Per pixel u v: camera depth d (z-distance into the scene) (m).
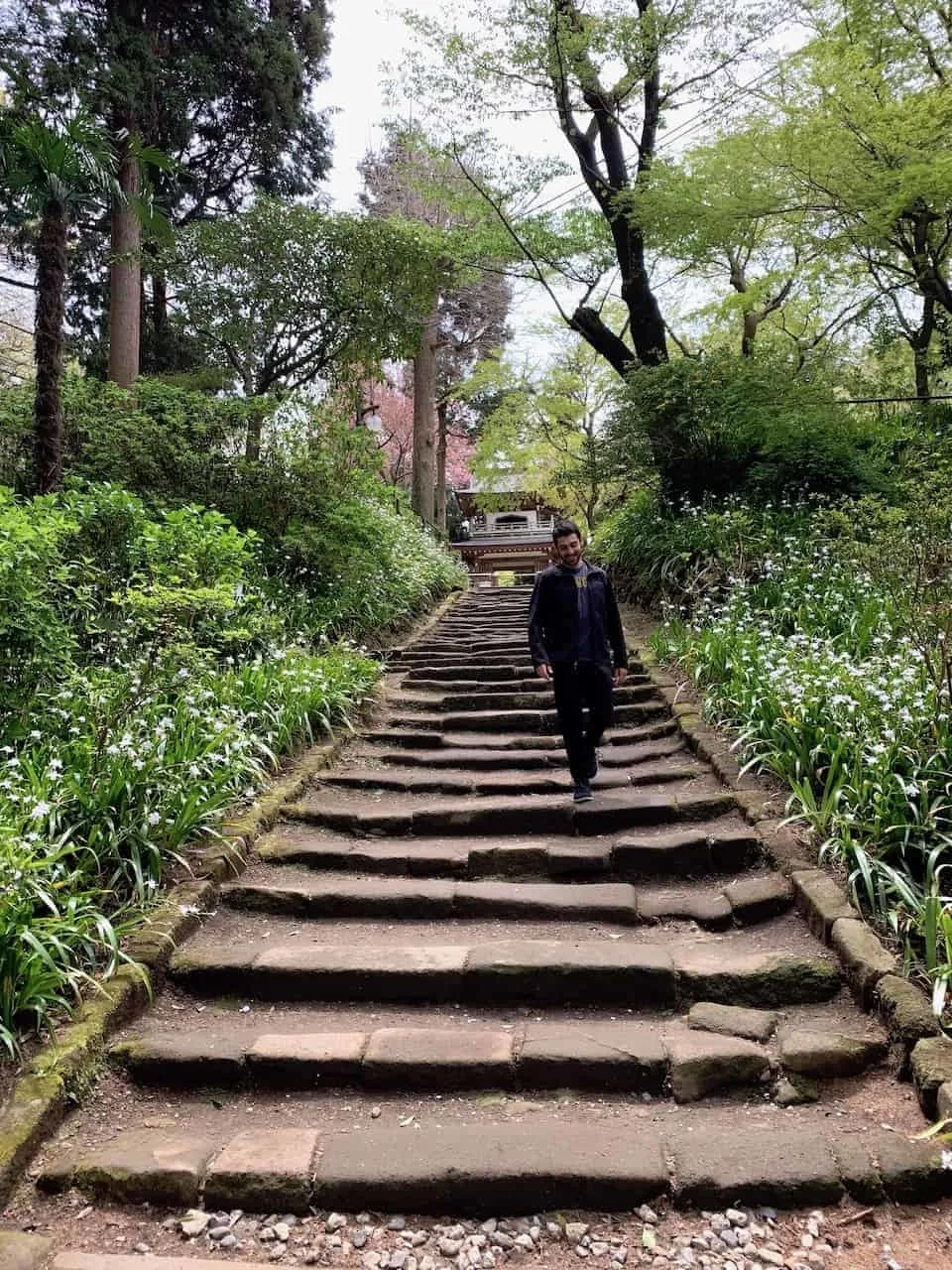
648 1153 2.14
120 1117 2.41
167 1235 2.01
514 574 24.78
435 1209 2.07
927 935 2.64
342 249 10.80
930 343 10.84
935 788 3.38
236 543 5.89
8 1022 2.48
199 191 14.68
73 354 13.38
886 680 4.12
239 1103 2.49
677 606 7.73
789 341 12.39
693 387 8.59
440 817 4.38
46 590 4.64
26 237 10.95
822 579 6.44
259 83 13.47
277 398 8.31
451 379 22.84
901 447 9.24
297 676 5.73
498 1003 2.92
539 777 5.02
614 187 10.31
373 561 9.14
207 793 4.12
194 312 11.09
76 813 3.42
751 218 8.12
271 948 3.21
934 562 5.16
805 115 7.60
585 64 9.25
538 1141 2.20
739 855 3.71
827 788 3.66
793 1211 2.00
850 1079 2.42
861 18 7.91
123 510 5.85
